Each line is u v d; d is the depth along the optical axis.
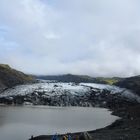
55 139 60.41
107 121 152.25
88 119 166.00
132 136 67.75
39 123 134.62
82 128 117.50
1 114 178.00
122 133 76.31
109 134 75.56
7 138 86.62
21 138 87.25
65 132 101.94
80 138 63.38
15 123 130.12
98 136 71.25
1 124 123.81
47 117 172.25
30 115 181.38
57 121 149.00
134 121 112.62
